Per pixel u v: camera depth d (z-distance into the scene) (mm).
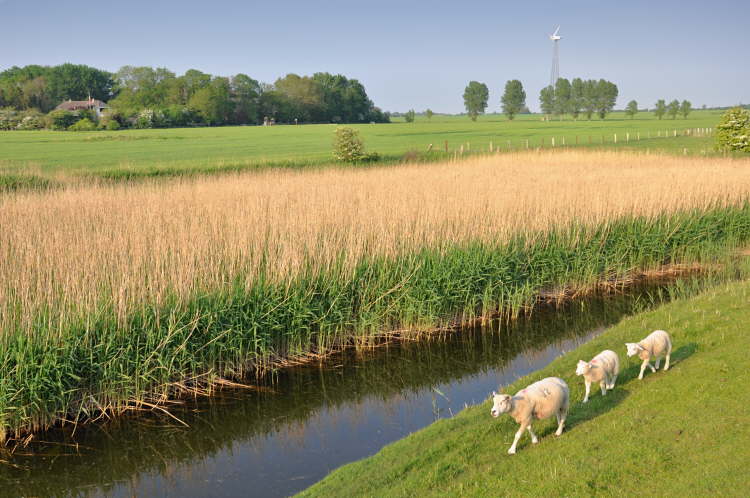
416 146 68188
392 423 10516
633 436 7266
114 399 11070
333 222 16953
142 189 25672
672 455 6734
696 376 8711
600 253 18797
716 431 7062
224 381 12273
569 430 7801
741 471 6172
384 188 23875
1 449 9773
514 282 16531
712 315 11594
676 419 7547
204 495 8555
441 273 15336
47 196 23344
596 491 6250
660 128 104875
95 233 15367
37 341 10273
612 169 32812
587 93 181375
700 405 7785
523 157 47031
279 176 31859
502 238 17156
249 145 69062
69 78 167625
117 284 12258
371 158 48125
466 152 56281
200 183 27812
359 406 11344
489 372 12672
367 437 10039
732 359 9039
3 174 32156
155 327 11633
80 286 11875
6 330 10016
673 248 20625
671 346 9969
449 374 12688
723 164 35219
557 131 100438
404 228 17031
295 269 13766
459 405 11062
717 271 19734
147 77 166375
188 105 134125
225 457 9648
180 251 14180
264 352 12562
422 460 7797
